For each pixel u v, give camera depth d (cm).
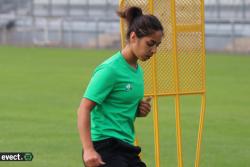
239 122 5025
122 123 2067
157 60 2717
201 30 2747
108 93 2027
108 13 15050
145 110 2127
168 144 4138
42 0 15638
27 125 4766
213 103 6106
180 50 2738
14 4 16050
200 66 2756
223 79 8188
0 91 6831
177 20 2725
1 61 10338
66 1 15412
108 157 2050
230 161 3716
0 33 14425
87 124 1984
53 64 9888
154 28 1998
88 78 8044
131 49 2038
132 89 2048
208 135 4481
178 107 2755
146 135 4425
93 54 11756
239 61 10544
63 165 3531
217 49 12800
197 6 2738
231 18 13450
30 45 13900
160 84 2730
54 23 14125
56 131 4528
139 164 2111
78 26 13900
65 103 5978
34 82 7631
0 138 4259
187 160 3731
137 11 2048
